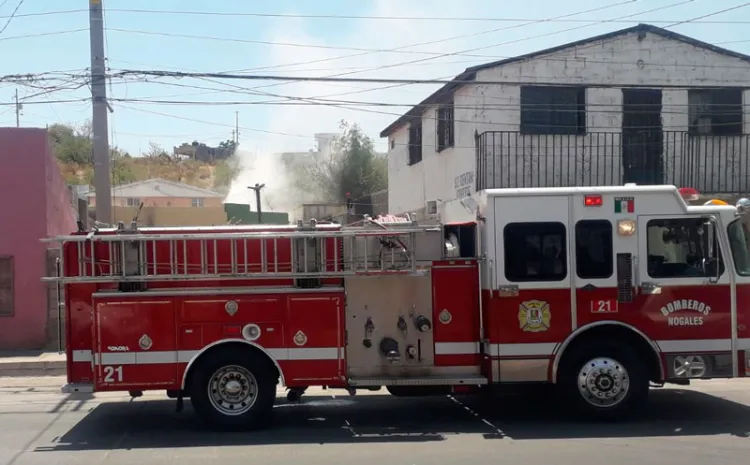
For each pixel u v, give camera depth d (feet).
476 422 28.40
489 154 56.29
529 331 26.91
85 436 26.37
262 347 26.25
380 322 27.32
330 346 26.48
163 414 30.17
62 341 47.01
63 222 53.72
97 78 45.29
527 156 56.70
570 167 57.11
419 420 28.86
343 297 26.66
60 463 22.68
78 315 26.48
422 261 27.48
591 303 26.96
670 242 27.30
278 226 27.68
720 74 58.70
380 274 26.53
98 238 25.85
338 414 30.09
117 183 125.29
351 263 26.68
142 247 26.20
